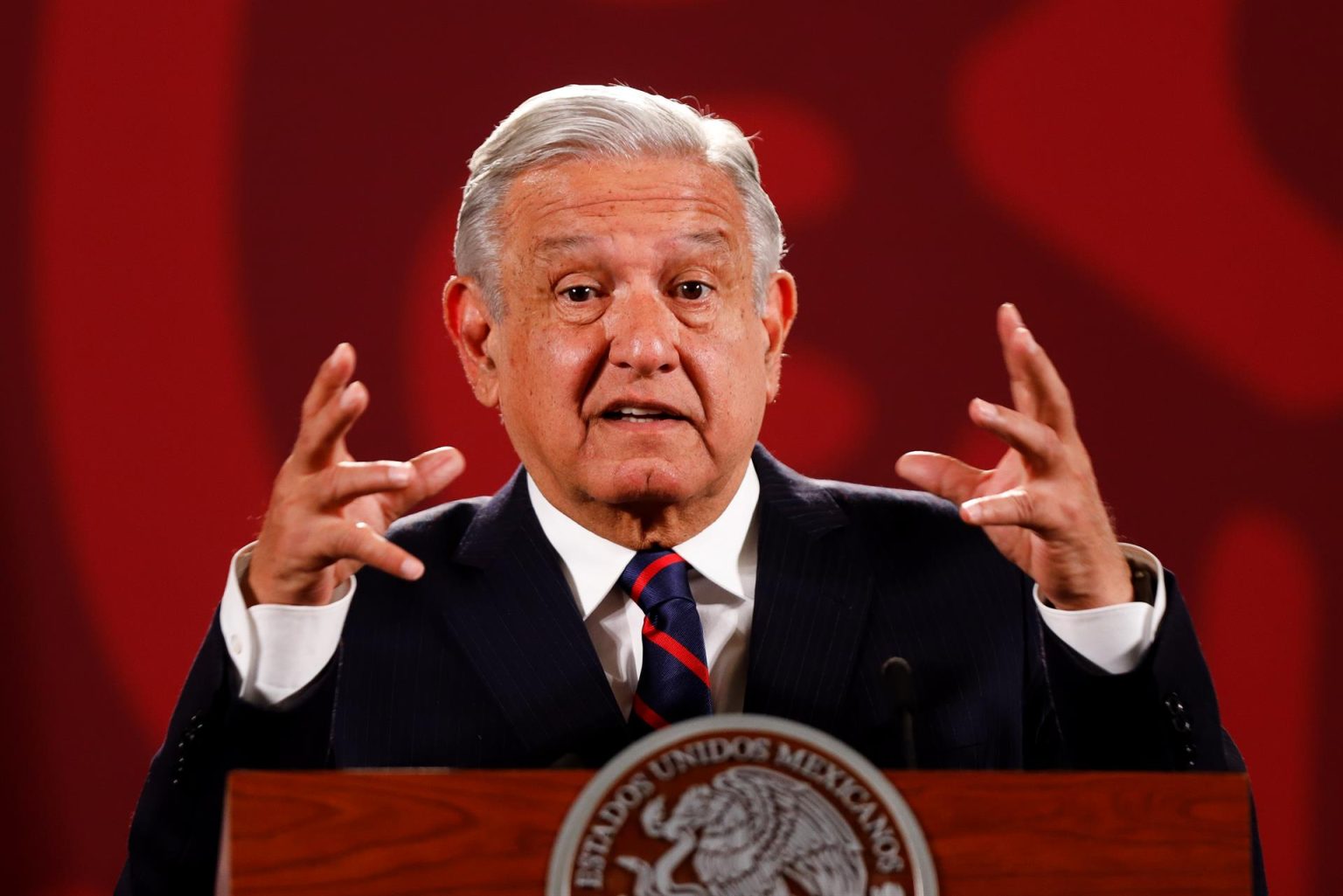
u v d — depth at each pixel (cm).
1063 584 612
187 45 1202
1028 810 475
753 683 697
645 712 673
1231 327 1245
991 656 722
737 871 463
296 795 458
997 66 1243
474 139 1230
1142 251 1244
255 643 595
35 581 1176
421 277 1223
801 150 1238
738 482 730
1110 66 1243
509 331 716
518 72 1232
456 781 464
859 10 1240
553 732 683
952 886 470
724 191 714
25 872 1166
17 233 1179
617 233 694
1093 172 1244
